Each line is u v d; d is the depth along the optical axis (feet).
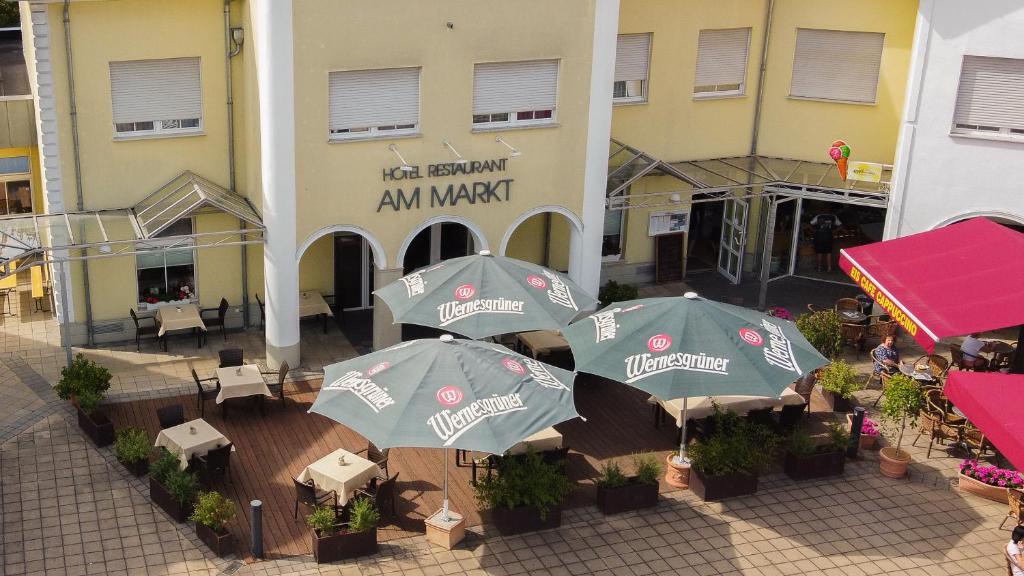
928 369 75.10
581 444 65.98
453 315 60.75
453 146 73.36
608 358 56.59
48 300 83.71
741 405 64.44
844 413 70.95
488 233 76.48
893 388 62.54
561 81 74.95
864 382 75.61
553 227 87.66
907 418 69.97
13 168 85.40
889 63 85.30
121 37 70.59
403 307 62.08
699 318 57.41
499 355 53.67
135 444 59.52
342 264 83.76
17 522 55.16
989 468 61.82
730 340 56.54
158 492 56.65
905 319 63.72
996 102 78.59
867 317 81.46
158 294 77.71
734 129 90.94
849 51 86.69
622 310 60.08
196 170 75.82
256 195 73.61
